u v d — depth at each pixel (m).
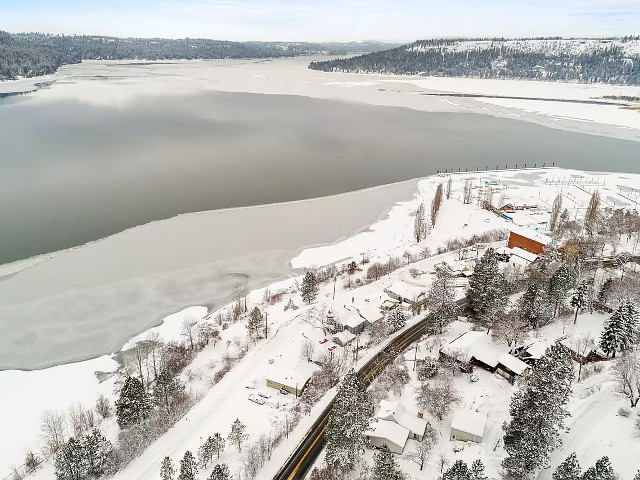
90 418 85.50
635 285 113.44
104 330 113.75
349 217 185.00
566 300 112.06
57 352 105.75
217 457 74.94
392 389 88.00
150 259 148.00
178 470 72.81
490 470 67.19
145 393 87.75
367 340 105.81
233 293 130.88
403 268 141.00
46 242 158.12
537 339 99.00
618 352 91.25
